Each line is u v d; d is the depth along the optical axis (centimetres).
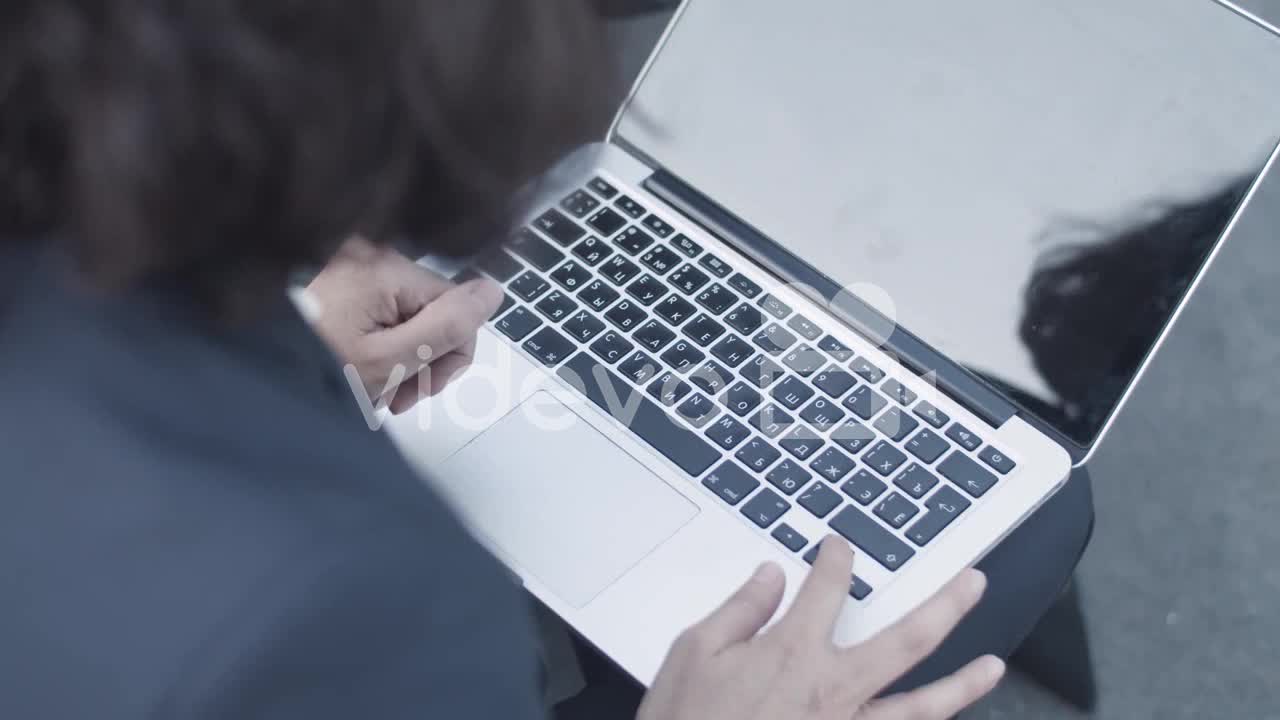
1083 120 69
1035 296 69
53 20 25
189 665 29
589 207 76
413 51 27
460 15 27
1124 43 69
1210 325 94
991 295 70
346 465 33
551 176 32
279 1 26
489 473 66
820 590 59
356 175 28
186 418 32
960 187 72
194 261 30
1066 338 68
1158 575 88
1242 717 84
